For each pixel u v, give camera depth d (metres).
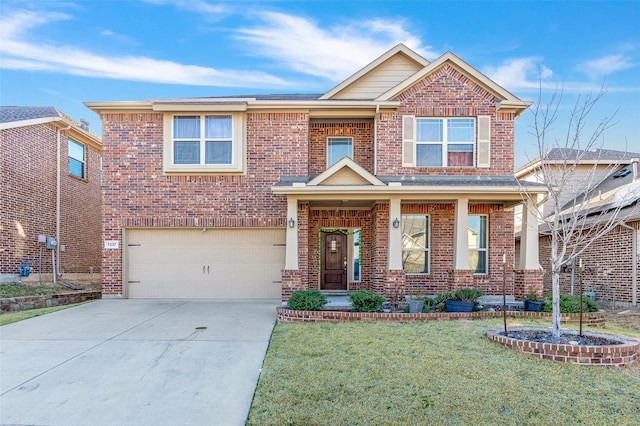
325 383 4.71
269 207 11.70
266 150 11.81
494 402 4.18
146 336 7.04
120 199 11.63
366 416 3.89
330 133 12.47
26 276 12.63
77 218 15.71
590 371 5.12
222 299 11.59
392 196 10.38
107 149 11.70
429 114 11.59
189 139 11.72
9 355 5.93
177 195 11.66
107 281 11.52
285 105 11.66
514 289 10.72
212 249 11.80
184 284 11.74
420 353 5.84
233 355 5.92
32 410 4.12
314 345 6.31
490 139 11.55
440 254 11.43
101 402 4.32
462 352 5.88
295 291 9.37
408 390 4.50
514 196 10.30
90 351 6.13
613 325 8.59
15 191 12.31
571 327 7.98
